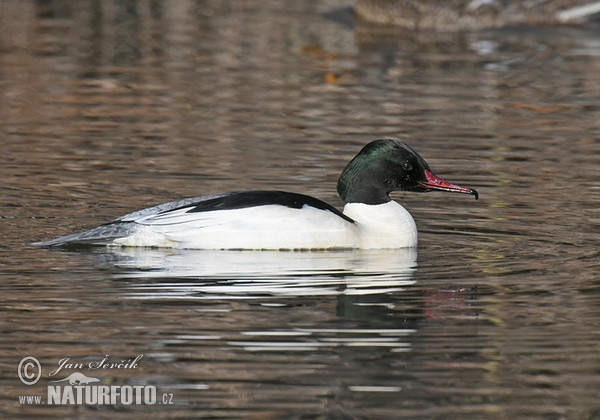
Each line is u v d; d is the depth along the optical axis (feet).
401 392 29.35
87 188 49.26
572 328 33.68
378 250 41.68
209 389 29.37
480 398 29.07
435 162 54.44
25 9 92.48
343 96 67.56
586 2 87.76
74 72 72.84
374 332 33.17
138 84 70.18
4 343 31.89
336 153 55.67
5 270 38.09
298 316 34.37
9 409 28.53
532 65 75.41
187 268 38.81
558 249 41.91
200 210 41.34
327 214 41.68
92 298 35.55
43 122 61.05
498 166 53.83
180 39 83.20
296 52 79.51
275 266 39.34
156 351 31.55
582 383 29.94
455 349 32.07
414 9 87.92
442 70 74.28
